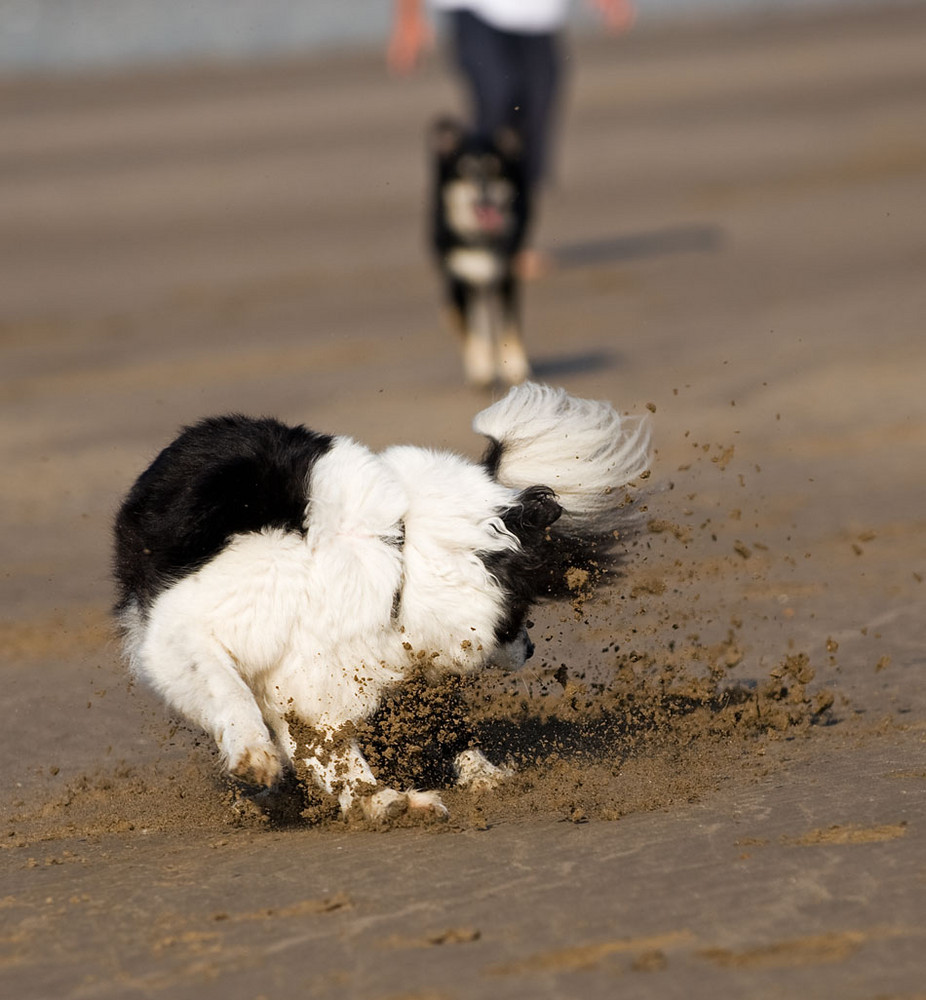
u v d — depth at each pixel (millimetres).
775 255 28062
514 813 7500
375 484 7547
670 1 70375
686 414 17406
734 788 7645
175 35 64625
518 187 20828
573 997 5168
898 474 14695
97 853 7340
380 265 29562
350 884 6512
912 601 11125
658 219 32781
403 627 7527
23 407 19859
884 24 57906
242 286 27984
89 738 9312
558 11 23938
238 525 7402
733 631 10562
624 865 6500
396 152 40375
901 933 5508
